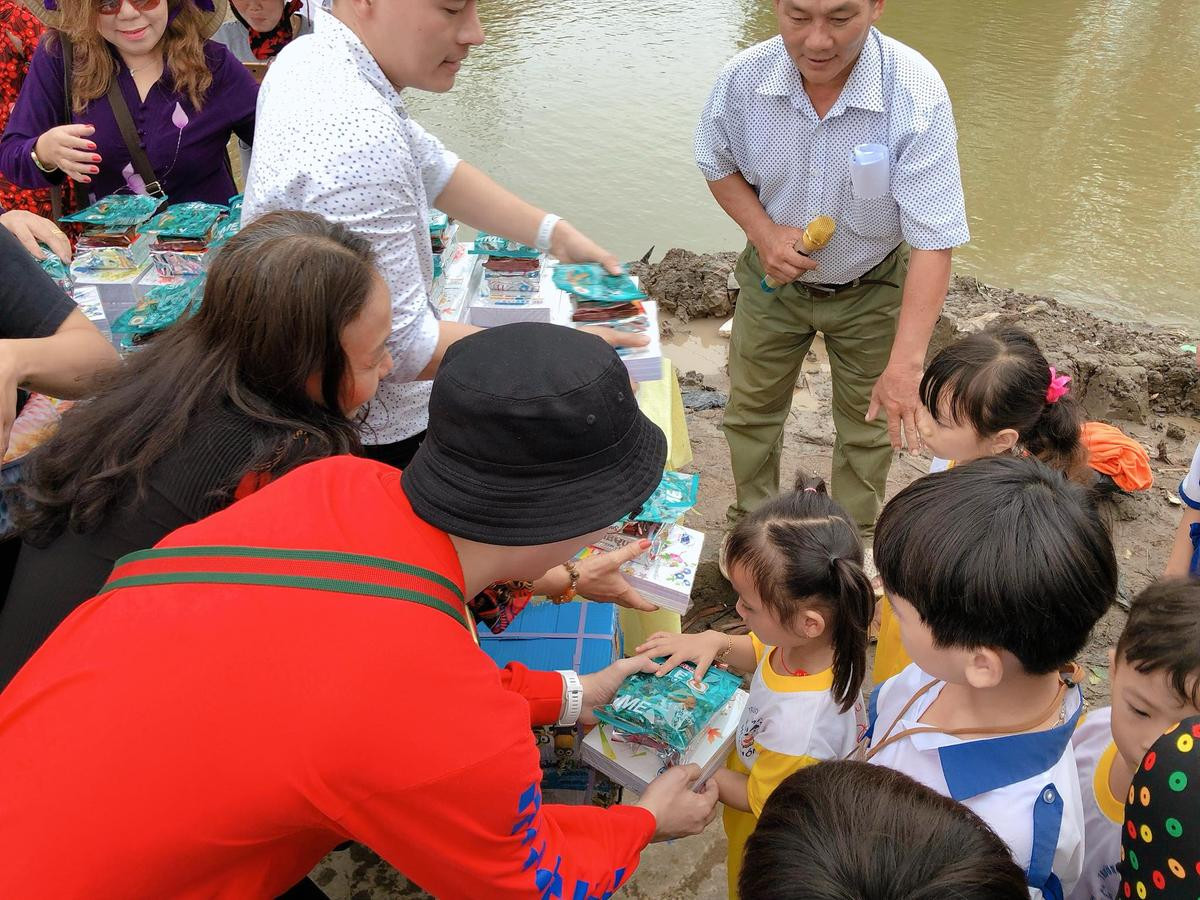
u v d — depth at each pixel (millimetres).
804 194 3033
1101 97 9812
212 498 1535
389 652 1192
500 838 1293
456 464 1282
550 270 3037
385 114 1942
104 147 3232
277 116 1929
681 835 1928
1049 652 1406
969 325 5098
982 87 9938
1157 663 1357
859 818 1158
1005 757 1506
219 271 1592
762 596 1942
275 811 1173
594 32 11750
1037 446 2459
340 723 1158
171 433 1532
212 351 1602
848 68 2795
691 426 4422
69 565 1551
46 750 1168
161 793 1147
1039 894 1464
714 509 3836
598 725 2121
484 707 1265
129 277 2863
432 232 2781
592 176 7980
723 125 3086
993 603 1367
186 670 1172
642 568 2469
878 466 3387
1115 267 6797
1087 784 1738
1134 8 12703
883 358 3225
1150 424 4551
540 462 1262
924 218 2850
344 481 1390
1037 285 6555
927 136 2777
